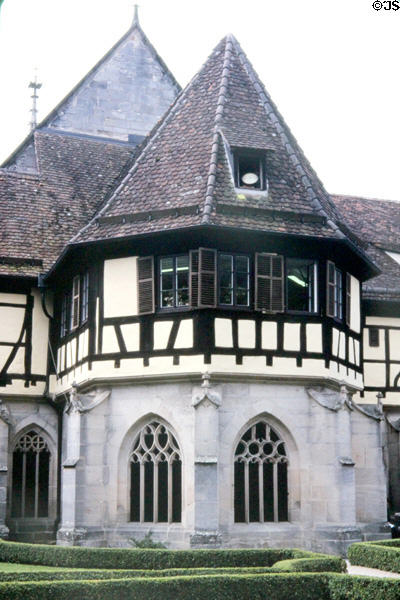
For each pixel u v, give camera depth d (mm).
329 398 24312
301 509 23891
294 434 24062
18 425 28531
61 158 33969
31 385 28641
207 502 22656
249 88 28047
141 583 16203
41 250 29641
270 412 23906
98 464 24453
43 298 28797
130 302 24688
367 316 29828
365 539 25812
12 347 28625
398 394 29828
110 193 31875
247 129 26562
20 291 28984
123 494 24312
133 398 24531
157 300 24266
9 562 21219
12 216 30562
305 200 25406
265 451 24078
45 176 32812
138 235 24391
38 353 28875
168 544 23281
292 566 18156
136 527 23938
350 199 36562
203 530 22531
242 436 23875
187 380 23703
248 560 19922
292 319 24203
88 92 36375
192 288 23672
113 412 24703
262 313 23922
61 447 28594
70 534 23703
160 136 27438
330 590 17188
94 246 25312
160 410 24047
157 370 23859
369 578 16531
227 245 23984
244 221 24125
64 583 15773
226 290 23844
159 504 24000
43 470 28688
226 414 23547
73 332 26859
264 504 23828
